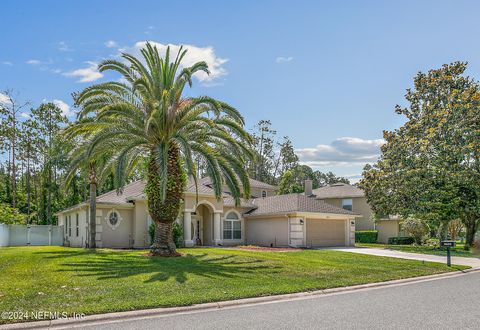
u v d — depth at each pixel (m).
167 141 18.81
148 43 19.14
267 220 31.31
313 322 8.56
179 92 18.70
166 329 8.00
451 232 39.31
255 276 14.26
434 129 32.31
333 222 32.28
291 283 13.37
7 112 46.38
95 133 19.16
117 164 18.11
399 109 38.81
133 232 27.58
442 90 36.12
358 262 19.89
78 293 10.66
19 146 48.22
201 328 8.07
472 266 20.77
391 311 9.73
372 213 40.72
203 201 28.88
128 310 9.36
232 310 9.90
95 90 19.42
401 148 33.78
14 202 46.88
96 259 16.78
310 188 45.97
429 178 31.59
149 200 19.05
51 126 48.06
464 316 9.16
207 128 19.30
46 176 46.22
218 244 29.77
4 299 9.83
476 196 30.78
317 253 23.14
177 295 10.82
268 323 8.48
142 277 13.02
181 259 17.33
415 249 30.19
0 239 28.83
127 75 19.41
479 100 31.52
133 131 18.62
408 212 32.47
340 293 12.76
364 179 38.00
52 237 34.22
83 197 47.22
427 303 10.85
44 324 8.26
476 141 30.42
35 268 14.43
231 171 19.53
